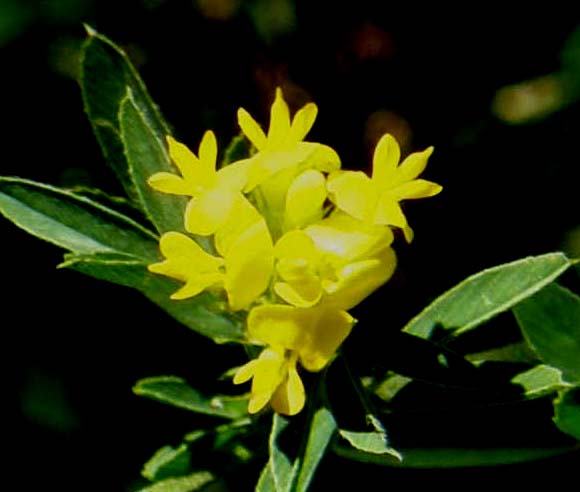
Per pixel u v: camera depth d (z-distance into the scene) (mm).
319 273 184
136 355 215
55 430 250
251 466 207
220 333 198
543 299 194
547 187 239
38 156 261
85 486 250
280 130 187
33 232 196
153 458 200
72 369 244
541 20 264
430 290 224
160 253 197
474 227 233
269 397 184
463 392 190
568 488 201
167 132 202
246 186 187
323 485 203
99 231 197
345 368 190
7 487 251
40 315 247
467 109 265
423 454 193
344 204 183
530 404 192
